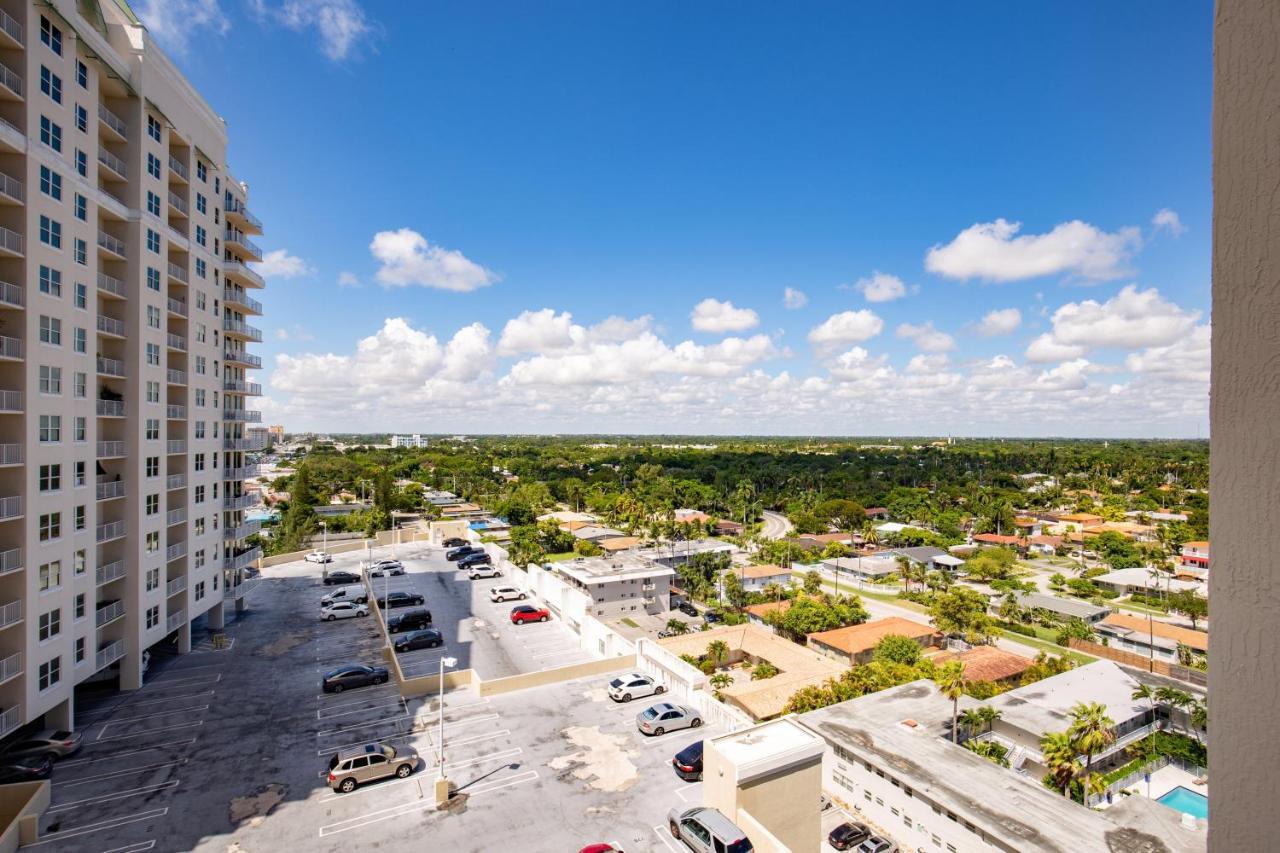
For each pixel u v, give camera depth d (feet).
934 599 272.72
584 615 181.37
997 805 99.09
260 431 199.00
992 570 317.63
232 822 89.04
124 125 133.49
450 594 229.04
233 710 124.36
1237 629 7.95
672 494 511.81
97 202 121.29
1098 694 152.66
